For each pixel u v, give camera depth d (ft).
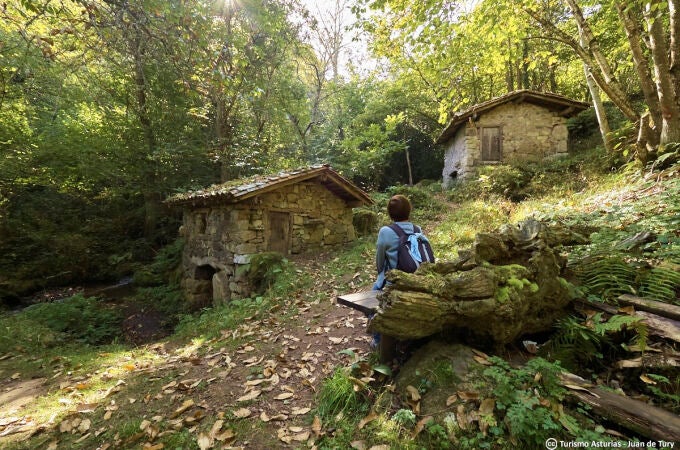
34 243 32.07
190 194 25.64
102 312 22.90
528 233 7.73
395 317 6.23
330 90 56.85
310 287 16.94
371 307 6.82
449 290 6.45
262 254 20.31
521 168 32.22
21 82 15.62
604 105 44.42
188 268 27.30
